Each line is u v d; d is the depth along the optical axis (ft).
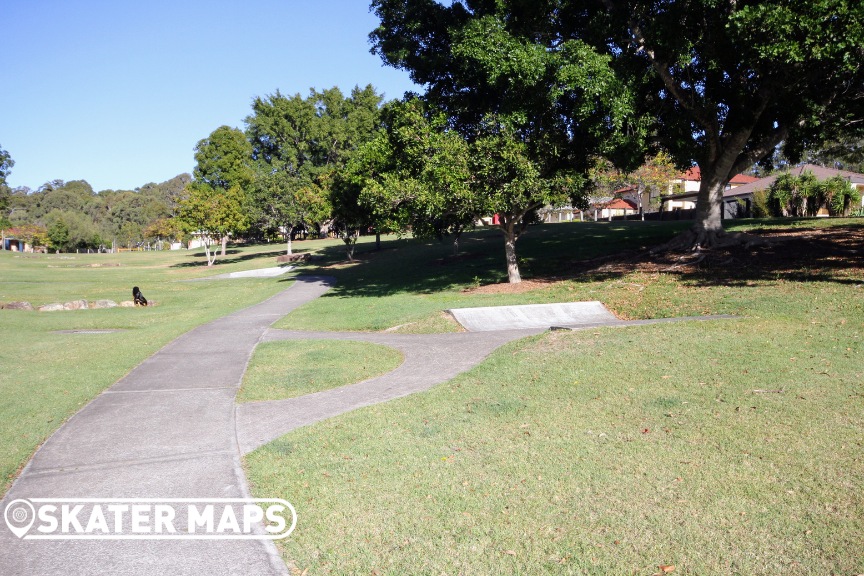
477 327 44.80
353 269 110.63
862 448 18.01
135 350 42.86
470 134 65.77
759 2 48.62
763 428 20.17
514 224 66.49
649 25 54.95
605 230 113.09
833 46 44.09
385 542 14.56
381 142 66.23
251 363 36.91
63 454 21.74
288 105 180.96
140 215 368.27
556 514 15.40
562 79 50.96
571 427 21.86
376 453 20.45
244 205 158.81
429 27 65.67
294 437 22.52
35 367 38.22
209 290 99.45
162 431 24.06
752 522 14.34
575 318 46.44
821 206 107.45
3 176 154.51
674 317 41.63
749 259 59.52
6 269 151.02
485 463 19.06
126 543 15.12
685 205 191.01
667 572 12.61
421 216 61.36
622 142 55.06
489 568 13.16
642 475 17.35
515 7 59.41
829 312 36.78
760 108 57.93
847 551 12.89
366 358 36.81
